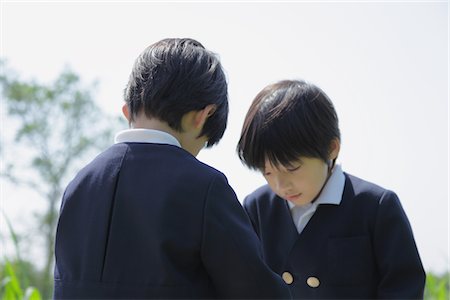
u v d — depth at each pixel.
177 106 1.15
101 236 1.08
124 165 1.12
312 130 1.48
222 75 1.24
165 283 1.01
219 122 1.22
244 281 1.06
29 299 1.92
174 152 1.11
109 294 1.04
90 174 1.15
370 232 1.52
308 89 1.54
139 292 1.02
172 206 1.05
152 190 1.07
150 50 1.22
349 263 1.51
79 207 1.14
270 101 1.51
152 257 1.03
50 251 13.68
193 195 1.06
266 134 1.46
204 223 1.05
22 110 14.31
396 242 1.49
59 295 1.11
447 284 2.32
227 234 1.06
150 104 1.16
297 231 1.62
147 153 1.12
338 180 1.57
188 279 1.04
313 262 1.55
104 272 1.06
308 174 1.49
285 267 1.60
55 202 14.20
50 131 14.45
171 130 1.16
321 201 1.56
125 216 1.08
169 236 1.03
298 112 1.48
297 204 1.56
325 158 1.51
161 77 1.16
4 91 14.27
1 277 2.24
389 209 1.51
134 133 1.15
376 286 1.52
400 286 1.46
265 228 1.68
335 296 1.52
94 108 14.83
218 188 1.09
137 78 1.19
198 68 1.19
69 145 14.59
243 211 1.12
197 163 1.11
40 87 14.42
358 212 1.53
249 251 1.07
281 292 1.10
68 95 14.59
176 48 1.21
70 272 1.11
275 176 1.50
